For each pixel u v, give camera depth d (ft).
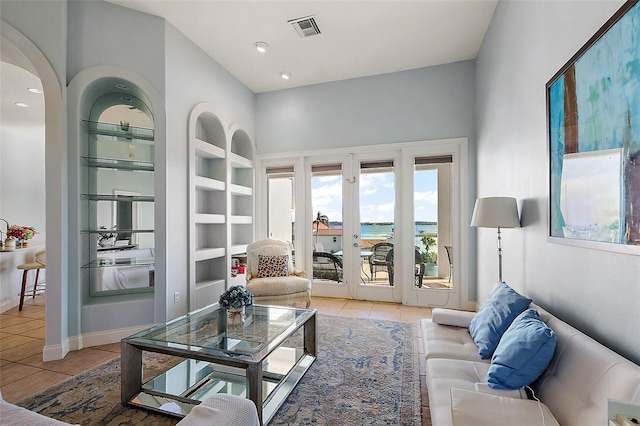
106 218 10.30
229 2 9.60
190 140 11.35
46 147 8.67
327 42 11.77
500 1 9.26
